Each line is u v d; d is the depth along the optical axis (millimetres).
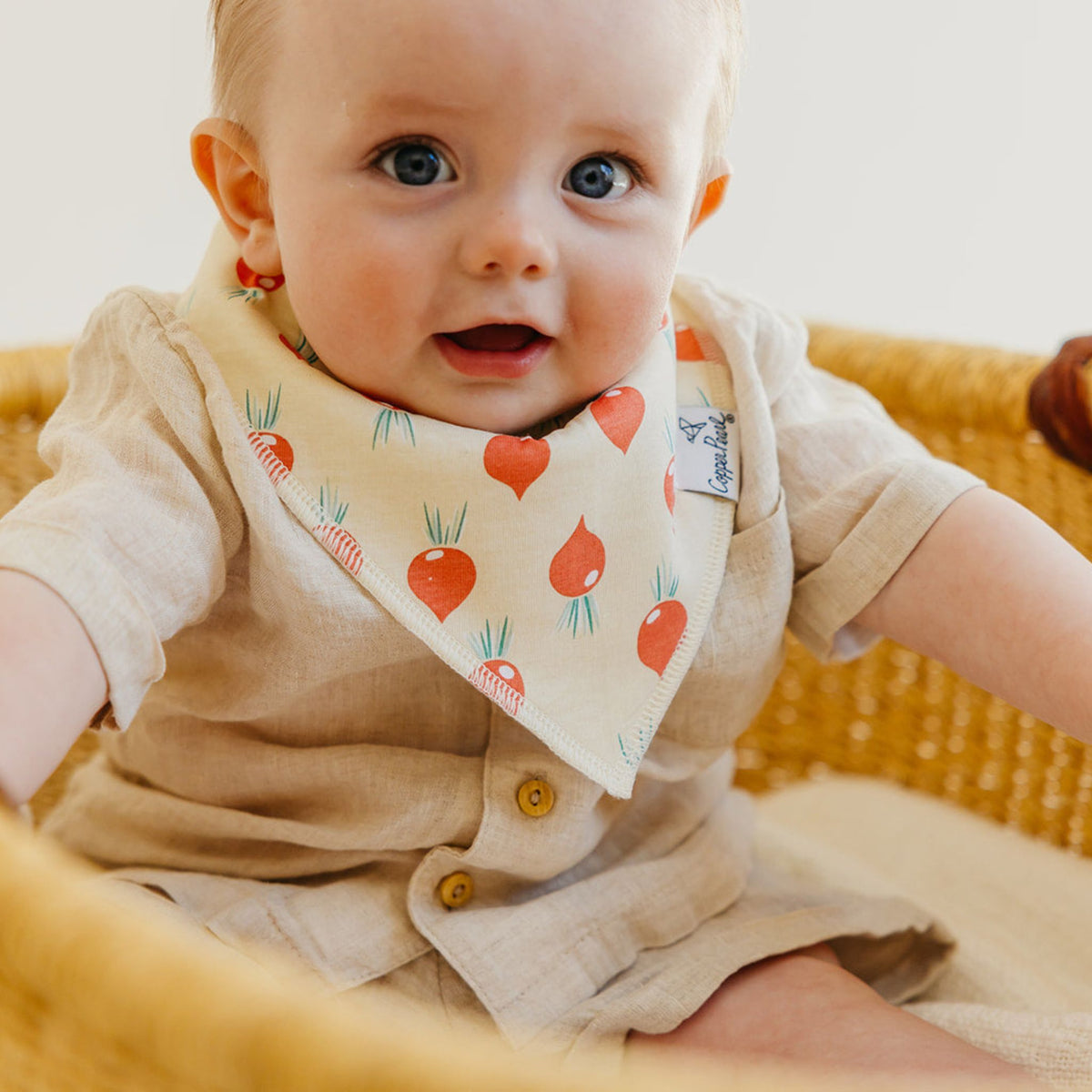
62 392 941
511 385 588
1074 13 1479
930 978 728
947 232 1565
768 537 674
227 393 593
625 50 526
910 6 1498
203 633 617
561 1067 311
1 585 489
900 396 941
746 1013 632
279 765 654
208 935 608
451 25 502
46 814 934
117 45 1271
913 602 651
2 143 1249
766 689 718
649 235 569
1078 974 769
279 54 554
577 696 623
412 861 656
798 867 801
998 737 946
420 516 602
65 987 319
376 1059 286
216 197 622
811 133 1535
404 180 537
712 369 714
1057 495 875
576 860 670
